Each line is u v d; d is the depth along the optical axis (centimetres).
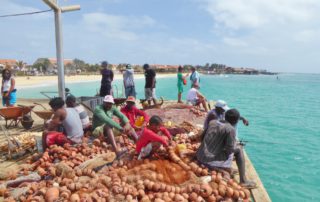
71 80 7588
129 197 454
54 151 628
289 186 877
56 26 974
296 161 1095
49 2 901
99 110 704
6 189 502
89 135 736
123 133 727
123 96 1449
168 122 910
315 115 2138
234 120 579
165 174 531
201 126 948
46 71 10956
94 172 545
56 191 462
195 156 594
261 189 531
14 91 1189
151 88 1359
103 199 443
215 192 481
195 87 1355
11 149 710
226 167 562
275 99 3341
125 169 565
